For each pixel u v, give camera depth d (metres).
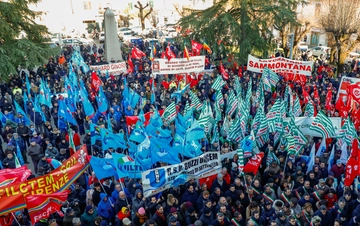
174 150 8.59
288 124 10.21
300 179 8.48
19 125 11.95
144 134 9.50
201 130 9.01
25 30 21.16
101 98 13.25
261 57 22.31
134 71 21.00
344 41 23.72
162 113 12.34
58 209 6.80
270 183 8.23
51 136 11.44
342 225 7.07
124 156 8.10
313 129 10.29
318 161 9.40
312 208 7.73
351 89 12.15
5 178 7.07
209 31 21.73
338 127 10.45
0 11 18.81
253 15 22.03
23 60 19.33
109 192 8.48
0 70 17.50
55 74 19.89
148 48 30.36
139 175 8.25
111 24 24.83
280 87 16.80
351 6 23.00
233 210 7.73
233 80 17.48
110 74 18.80
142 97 14.44
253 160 8.95
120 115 13.31
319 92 15.55
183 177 8.04
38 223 7.06
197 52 19.19
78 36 45.59
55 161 8.81
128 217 7.37
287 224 6.71
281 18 20.45
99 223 6.87
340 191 8.30
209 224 6.98
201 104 12.66
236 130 10.40
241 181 8.47
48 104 14.24
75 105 14.05
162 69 15.61
